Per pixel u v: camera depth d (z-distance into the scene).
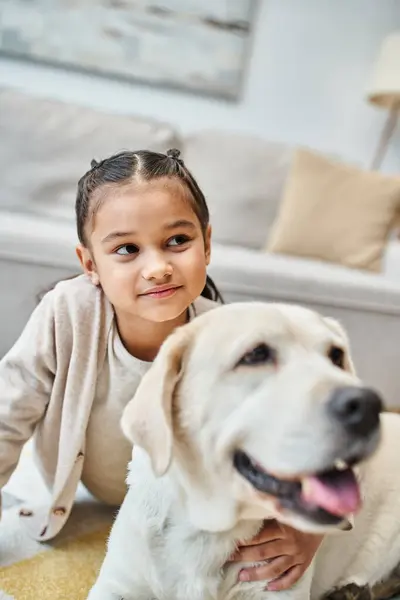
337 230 2.65
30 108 2.71
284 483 0.77
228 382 0.82
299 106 3.54
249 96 3.47
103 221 1.04
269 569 0.91
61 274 2.02
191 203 1.09
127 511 0.95
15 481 1.46
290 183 2.80
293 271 2.13
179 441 0.87
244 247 2.79
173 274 1.03
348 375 0.83
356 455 0.72
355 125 3.60
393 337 2.23
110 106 3.31
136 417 0.84
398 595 1.19
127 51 3.25
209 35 3.32
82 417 1.16
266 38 3.43
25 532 1.23
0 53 3.12
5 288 2.02
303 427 0.73
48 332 1.17
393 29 3.53
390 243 2.93
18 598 1.02
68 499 1.20
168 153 1.22
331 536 1.09
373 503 1.14
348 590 1.10
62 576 1.10
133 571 0.93
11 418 1.18
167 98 3.37
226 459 0.82
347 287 2.15
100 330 1.16
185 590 0.91
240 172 2.88
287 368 0.81
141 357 1.17
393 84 3.10
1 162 2.62
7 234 1.97
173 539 0.91
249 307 0.89
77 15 3.17
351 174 2.79
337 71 3.53
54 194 2.63
